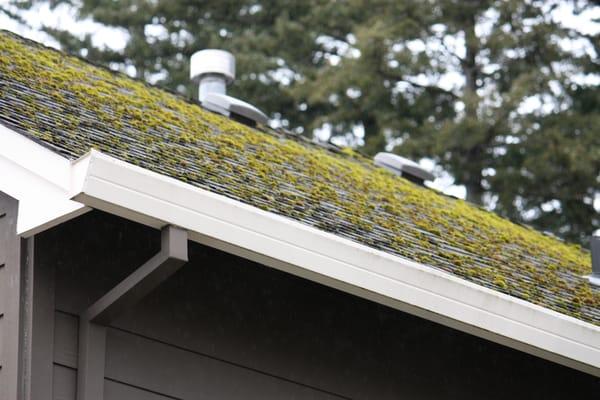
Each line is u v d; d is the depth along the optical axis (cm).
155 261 934
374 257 1035
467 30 3988
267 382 1101
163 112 1424
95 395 963
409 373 1220
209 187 1043
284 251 985
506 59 4006
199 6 4300
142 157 1063
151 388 1019
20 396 935
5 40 1495
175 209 927
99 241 1028
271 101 4094
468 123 3697
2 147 980
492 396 1292
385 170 1908
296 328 1143
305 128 4128
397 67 3944
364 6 4141
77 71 1491
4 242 1001
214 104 1738
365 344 1193
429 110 3991
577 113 3825
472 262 1317
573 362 1170
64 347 971
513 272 1383
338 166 1645
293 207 1147
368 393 1176
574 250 1959
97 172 886
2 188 995
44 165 927
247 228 966
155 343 1036
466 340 1289
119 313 976
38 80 1305
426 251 1248
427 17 4019
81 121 1145
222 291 1100
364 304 1209
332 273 1011
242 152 1359
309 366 1138
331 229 1120
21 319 959
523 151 3816
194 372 1052
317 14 4225
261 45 4169
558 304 1289
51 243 991
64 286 988
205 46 4188
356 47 3894
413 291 1057
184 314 1064
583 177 3766
